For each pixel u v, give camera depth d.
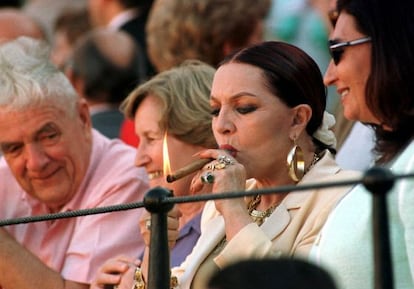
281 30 23.31
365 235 10.78
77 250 14.47
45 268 14.26
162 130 13.43
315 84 11.84
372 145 14.51
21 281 14.13
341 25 11.14
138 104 13.66
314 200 11.69
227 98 11.74
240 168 11.45
